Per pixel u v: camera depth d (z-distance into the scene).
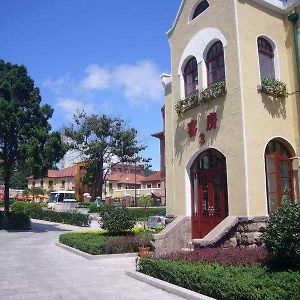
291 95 12.03
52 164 25.62
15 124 24.95
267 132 11.26
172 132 14.31
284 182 11.68
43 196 60.56
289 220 6.79
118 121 47.94
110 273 9.92
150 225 23.09
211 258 8.48
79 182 55.53
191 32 13.55
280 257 6.96
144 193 64.19
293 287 5.57
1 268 11.22
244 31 11.52
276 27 12.30
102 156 47.25
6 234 24.02
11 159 26.53
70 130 46.56
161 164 32.62
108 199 51.25
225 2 11.96
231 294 6.13
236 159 10.91
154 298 7.11
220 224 10.58
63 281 9.00
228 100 11.43
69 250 15.05
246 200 10.44
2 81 26.27
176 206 13.59
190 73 13.72
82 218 30.69
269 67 12.09
